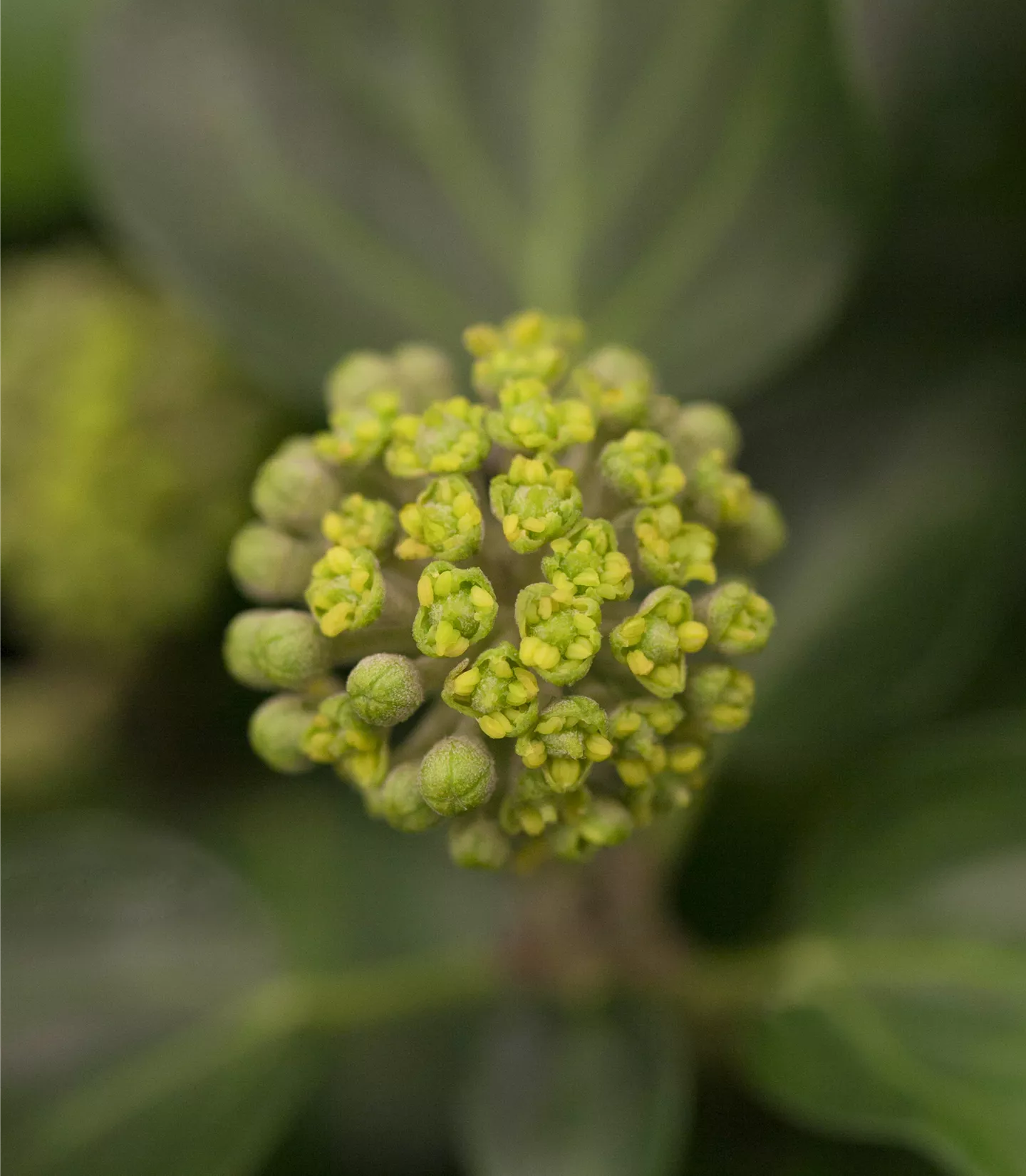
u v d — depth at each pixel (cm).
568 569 18
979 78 22
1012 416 23
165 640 23
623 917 21
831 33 21
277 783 23
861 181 21
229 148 22
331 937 22
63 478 23
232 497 23
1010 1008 21
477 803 18
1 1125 21
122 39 22
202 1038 22
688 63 22
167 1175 21
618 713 18
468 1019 22
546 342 19
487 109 23
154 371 23
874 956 21
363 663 18
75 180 24
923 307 23
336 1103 23
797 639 22
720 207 22
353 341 23
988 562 22
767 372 22
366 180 23
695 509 19
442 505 18
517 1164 20
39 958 22
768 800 23
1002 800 21
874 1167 21
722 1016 21
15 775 23
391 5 22
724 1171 21
